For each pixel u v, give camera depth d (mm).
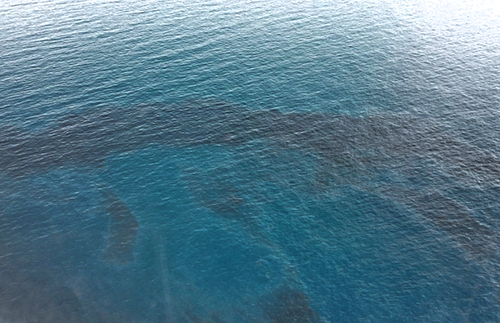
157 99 93500
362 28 123750
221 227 67500
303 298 58531
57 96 93750
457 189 73125
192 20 125375
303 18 128375
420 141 83062
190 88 96812
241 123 87250
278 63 105750
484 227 67000
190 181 75000
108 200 72125
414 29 124562
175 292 59375
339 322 56000
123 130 85500
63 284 60562
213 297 58781
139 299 58688
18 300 58719
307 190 73188
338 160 78812
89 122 87250
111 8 133000
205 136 84250
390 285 59750
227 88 97062
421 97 95312
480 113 90500
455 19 131875
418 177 75438
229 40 115000
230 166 77750
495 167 77312
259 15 129500
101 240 66062
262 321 56312
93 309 57750
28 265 62875
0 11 131000
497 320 55906
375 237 65812
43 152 80688
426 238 65500
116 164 78438
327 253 63750
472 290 59000
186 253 64062
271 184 74375
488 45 116688
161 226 67875
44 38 115125
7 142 82312
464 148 81438
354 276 60844
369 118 88812
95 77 99750
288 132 85125
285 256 63500
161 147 81750
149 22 124188
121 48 110562
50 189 74000
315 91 96500
